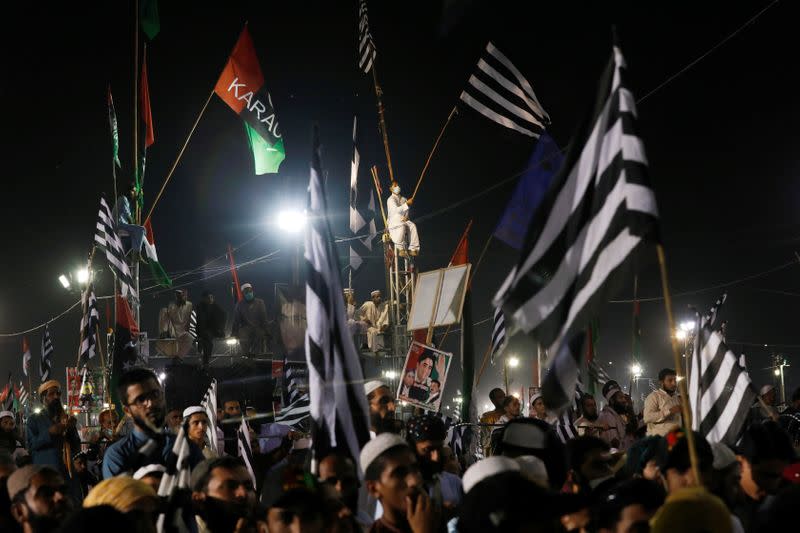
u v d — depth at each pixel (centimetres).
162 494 663
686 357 1194
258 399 1864
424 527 604
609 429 1415
